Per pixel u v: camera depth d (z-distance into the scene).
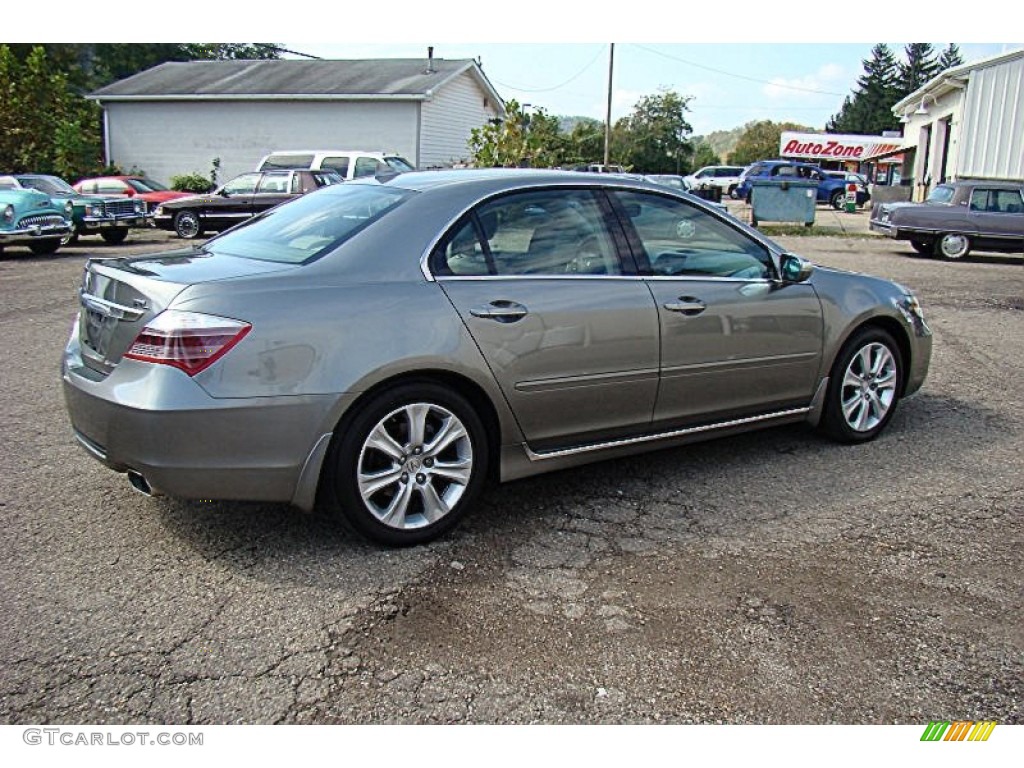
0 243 15.12
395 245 3.63
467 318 3.63
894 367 5.19
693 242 4.43
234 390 3.22
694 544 3.75
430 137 27.73
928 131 30.80
